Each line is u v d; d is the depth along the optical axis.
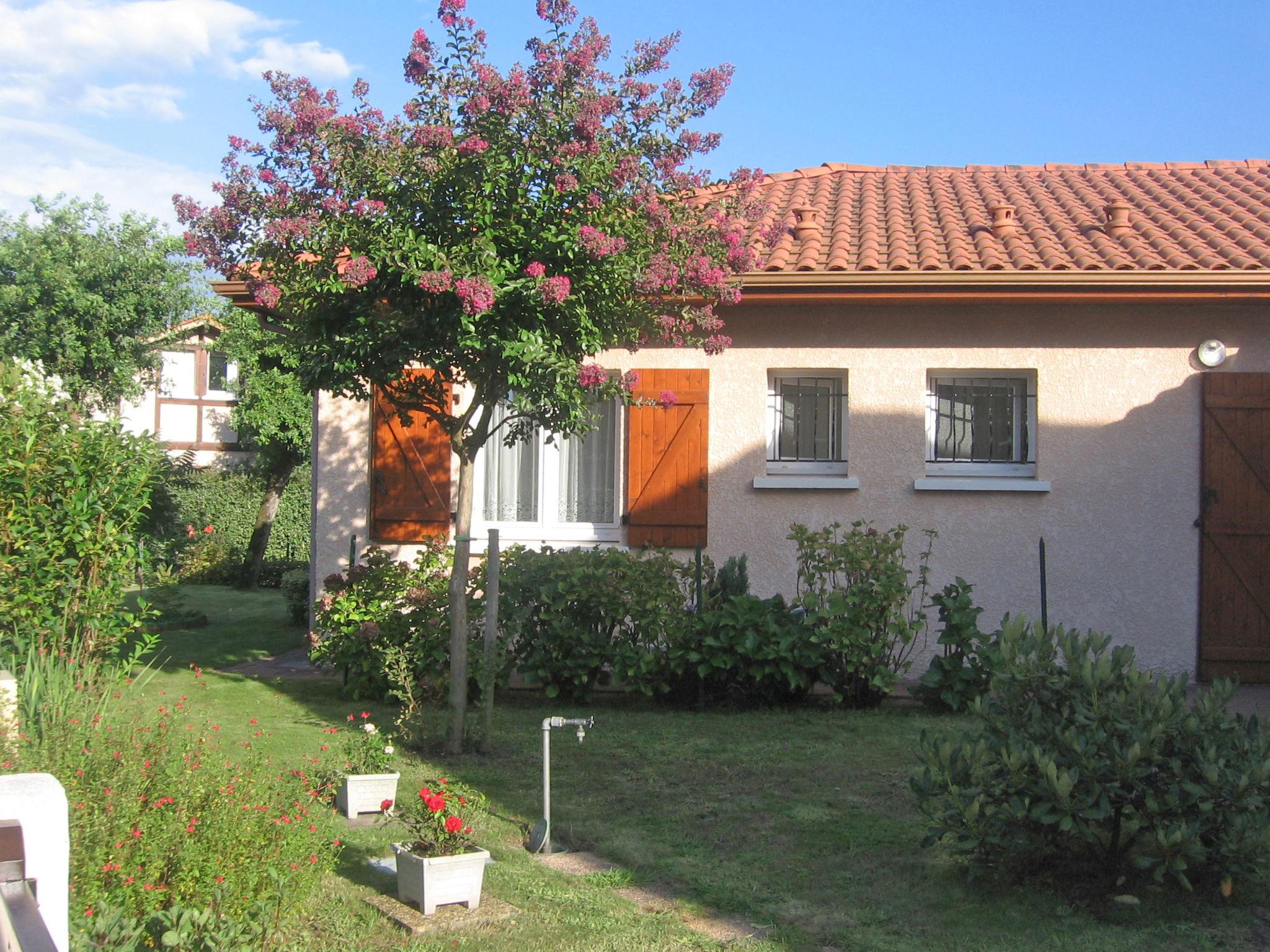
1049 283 9.34
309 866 4.16
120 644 7.20
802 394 10.17
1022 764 4.44
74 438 6.84
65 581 6.71
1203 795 4.26
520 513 10.43
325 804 5.34
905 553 9.78
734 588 8.92
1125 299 9.39
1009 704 4.79
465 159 6.11
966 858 4.89
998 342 9.80
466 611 7.23
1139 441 9.70
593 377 6.07
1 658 6.22
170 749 4.46
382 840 5.16
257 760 4.61
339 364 6.28
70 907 3.46
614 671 8.46
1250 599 9.53
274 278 6.41
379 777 5.61
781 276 9.52
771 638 8.40
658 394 9.95
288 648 11.62
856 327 9.92
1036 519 9.74
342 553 10.31
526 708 8.45
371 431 10.22
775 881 4.73
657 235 6.63
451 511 10.22
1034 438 9.91
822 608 8.32
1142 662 9.65
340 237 6.25
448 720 7.18
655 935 4.14
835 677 8.41
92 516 6.83
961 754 4.66
